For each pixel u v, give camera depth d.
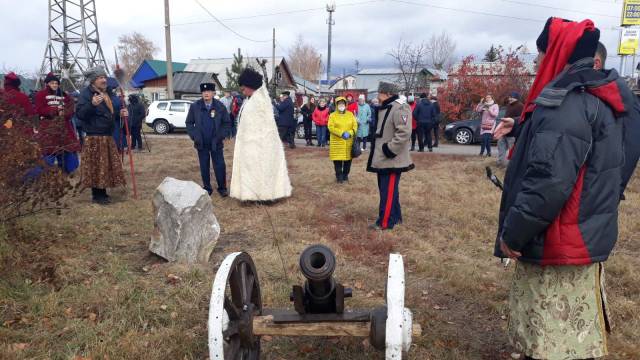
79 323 3.31
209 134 7.29
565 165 2.10
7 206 4.25
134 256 4.73
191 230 4.54
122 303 3.67
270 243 5.26
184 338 3.20
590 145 2.13
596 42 2.29
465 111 21.58
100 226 5.58
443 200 7.46
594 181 2.21
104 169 6.57
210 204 4.80
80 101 6.34
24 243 4.43
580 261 2.22
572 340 2.34
